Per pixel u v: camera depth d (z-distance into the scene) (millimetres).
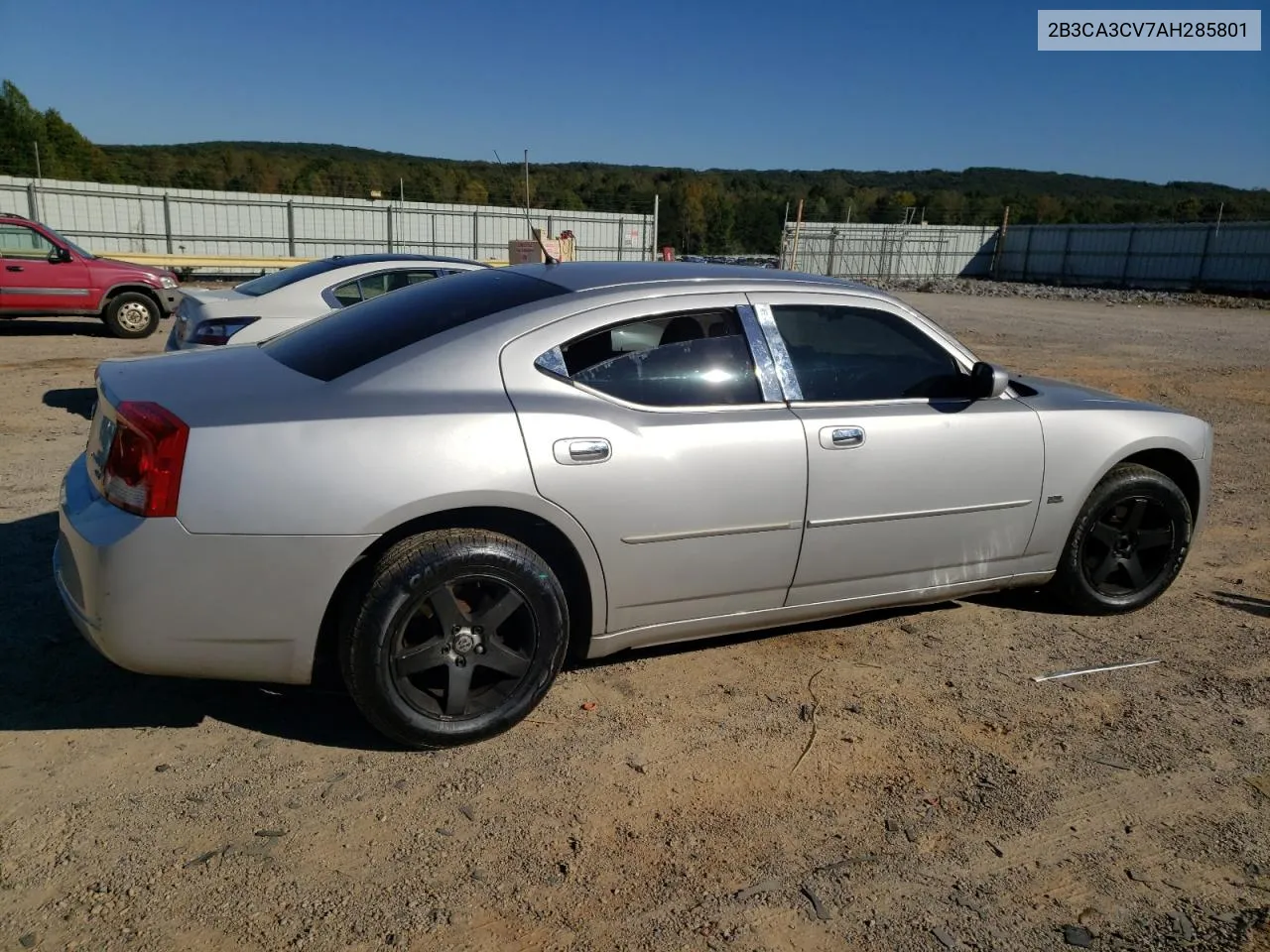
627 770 3064
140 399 2902
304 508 2787
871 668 3846
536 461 3021
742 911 2443
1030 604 4586
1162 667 3941
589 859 2627
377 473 2844
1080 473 4113
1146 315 25859
